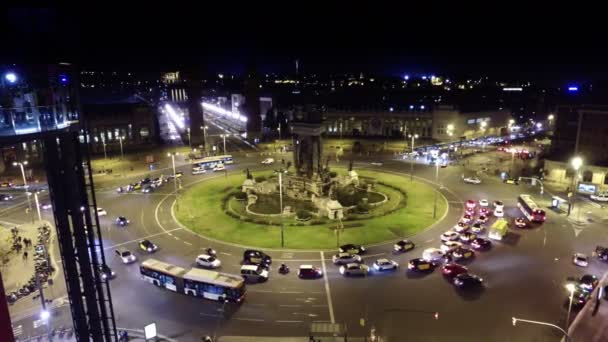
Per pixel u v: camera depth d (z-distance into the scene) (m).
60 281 58.84
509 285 55.72
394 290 54.84
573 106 109.31
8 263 64.94
